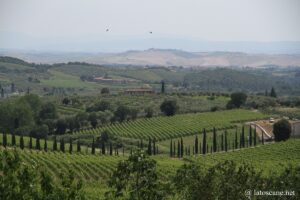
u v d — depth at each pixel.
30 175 31.12
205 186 40.78
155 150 199.38
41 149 188.38
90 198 47.78
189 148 193.75
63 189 32.53
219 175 41.88
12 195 29.97
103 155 176.62
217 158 165.88
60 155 161.38
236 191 41.78
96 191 70.50
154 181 34.91
